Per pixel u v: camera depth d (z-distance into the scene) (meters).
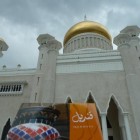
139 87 25.05
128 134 22.30
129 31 31.59
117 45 30.42
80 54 29.69
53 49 30.20
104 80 26.73
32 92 27.14
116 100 24.94
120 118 24.48
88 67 28.25
